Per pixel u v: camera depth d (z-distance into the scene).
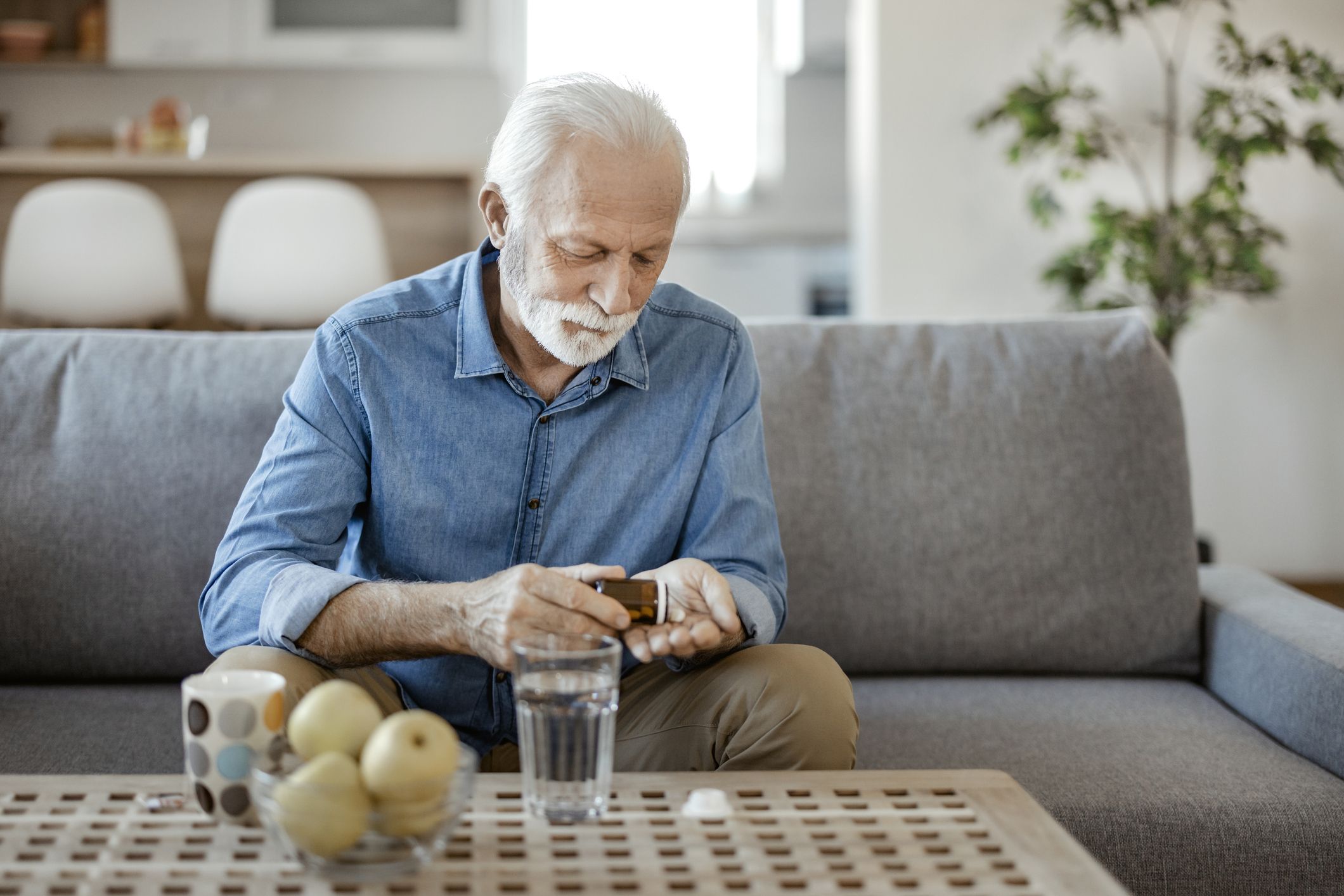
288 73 5.76
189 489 1.60
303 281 3.64
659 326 1.41
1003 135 3.92
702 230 6.01
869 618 1.67
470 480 1.33
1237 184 3.40
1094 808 1.27
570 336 1.22
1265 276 3.47
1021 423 1.73
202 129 4.61
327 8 5.39
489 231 1.30
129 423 1.62
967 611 1.67
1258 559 3.95
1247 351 3.90
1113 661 1.69
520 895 0.78
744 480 1.38
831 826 0.90
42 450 1.60
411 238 4.05
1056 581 1.69
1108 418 1.74
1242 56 3.36
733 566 1.34
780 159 6.15
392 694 1.32
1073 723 1.50
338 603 1.12
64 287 3.56
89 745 1.38
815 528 1.68
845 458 1.70
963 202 3.95
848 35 5.51
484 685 1.34
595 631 1.05
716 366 1.41
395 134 5.84
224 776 0.87
